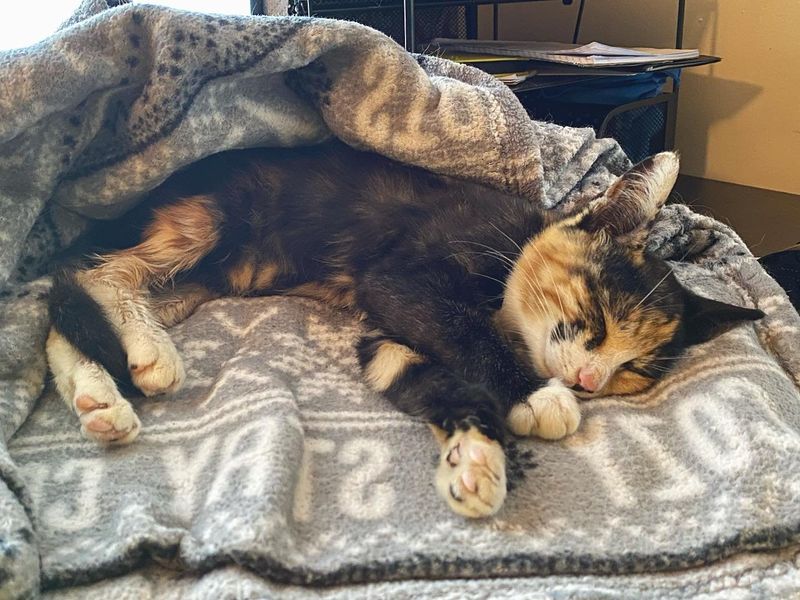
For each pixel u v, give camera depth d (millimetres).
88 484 293
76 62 351
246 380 352
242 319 422
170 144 381
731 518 279
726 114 793
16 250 372
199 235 441
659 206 398
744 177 801
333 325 431
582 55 654
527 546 267
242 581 237
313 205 449
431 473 306
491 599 243
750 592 255
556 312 398
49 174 380
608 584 257
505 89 456
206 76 375
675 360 390
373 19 746
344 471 305
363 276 427
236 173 447
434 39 774
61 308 365
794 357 412
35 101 346
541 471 311
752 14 746
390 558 257
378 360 379
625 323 386
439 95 431
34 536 249
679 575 265
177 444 322
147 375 349
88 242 434
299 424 323
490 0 772
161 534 255
